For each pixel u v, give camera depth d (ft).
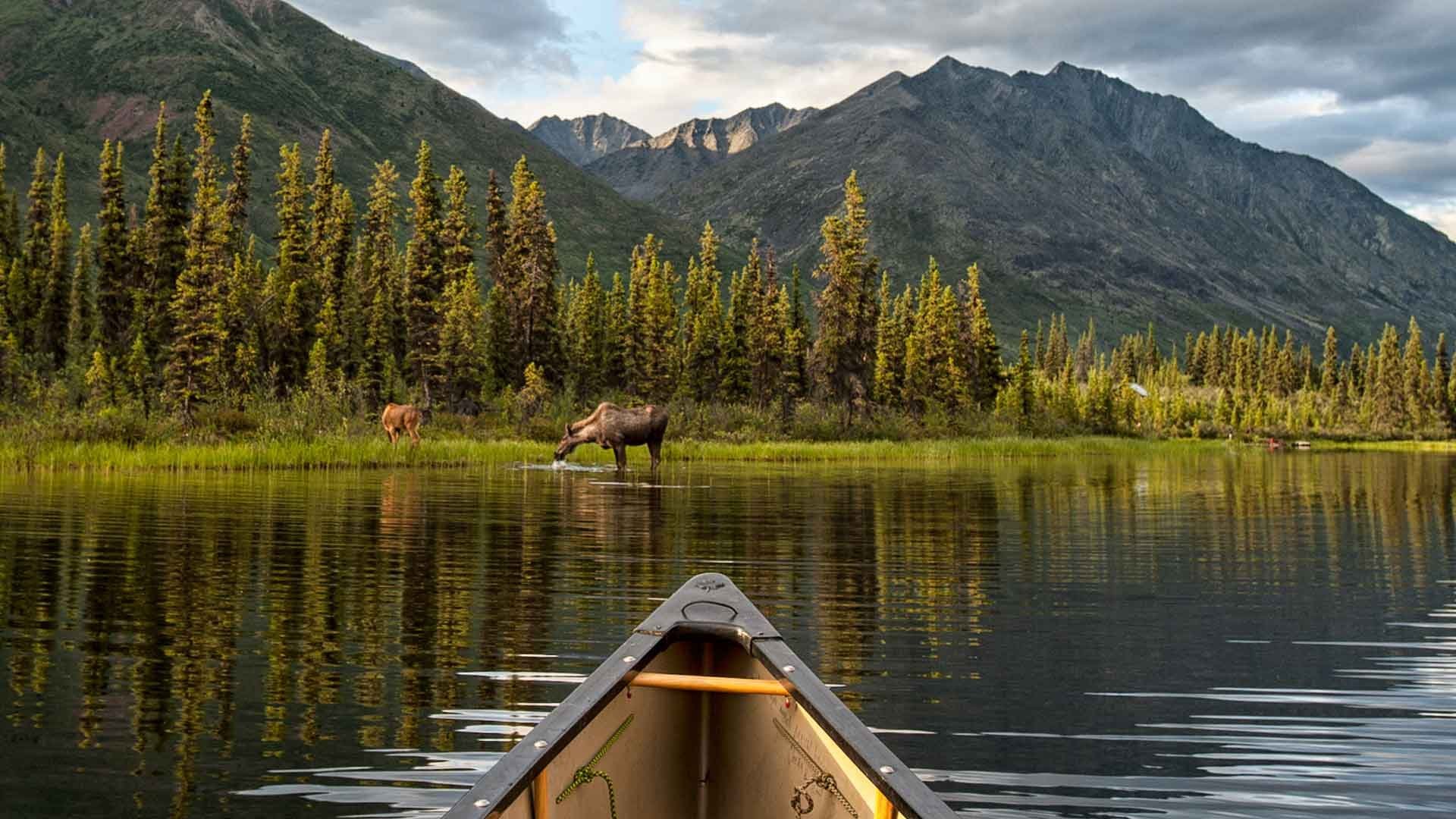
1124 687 25.53
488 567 41.78
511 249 204.74
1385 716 23.36
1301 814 17.66
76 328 209.56
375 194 216.54
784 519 62.03
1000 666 27.53
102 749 20.07
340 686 24.53
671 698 16.57
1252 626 33.14
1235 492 100.63
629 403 208.03
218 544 47.57
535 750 11.92
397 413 116.47
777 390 223.10
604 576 39.83
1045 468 147.13
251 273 172.04
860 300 215.10
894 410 241.55
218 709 22.68
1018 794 18.47
